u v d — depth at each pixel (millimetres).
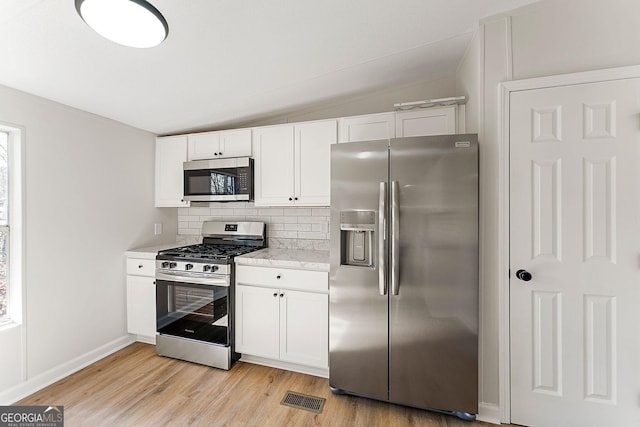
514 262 1621
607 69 1469
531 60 1590
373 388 1785
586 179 1515
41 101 2059
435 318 1668
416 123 2113
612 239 1483
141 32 1313
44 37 1414
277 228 2889
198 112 2529
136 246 2787
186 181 2801
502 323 1636
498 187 1646
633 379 1464
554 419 1573
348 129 2316
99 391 1957
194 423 1659
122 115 2469
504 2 1521
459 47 1914
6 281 1938
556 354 1568
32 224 1995
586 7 1510
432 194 1663
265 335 2195
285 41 1637
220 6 1298
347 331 1838
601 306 1504
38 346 2012
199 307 2324
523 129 1601
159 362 2334
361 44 1754
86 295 2330
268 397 1887
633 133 1449
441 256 1652
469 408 1630
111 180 2555
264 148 2596
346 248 1914
